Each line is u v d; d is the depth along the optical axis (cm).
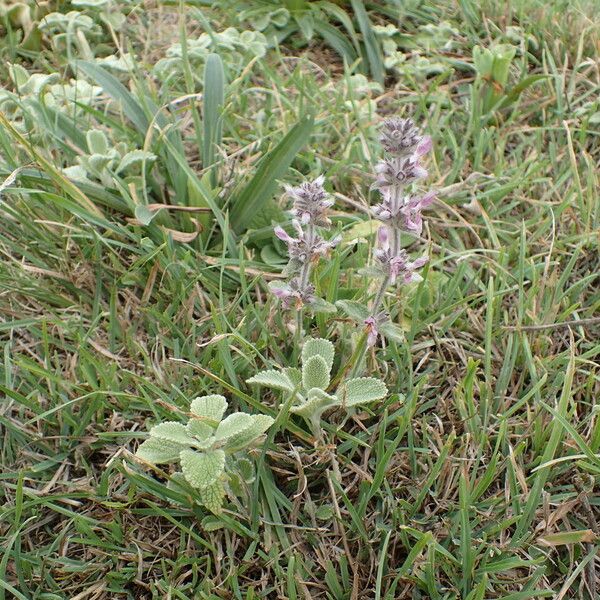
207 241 53
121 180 51
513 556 38
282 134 60
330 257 50
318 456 41
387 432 44
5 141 53
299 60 67
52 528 41
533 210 58
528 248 55
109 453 43
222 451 36
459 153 62
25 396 45
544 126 65
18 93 57
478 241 56
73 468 43
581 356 46
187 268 49
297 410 39
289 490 42
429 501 41
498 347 49
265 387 46
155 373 45
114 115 63
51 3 71
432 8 77
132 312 50
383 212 37
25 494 40
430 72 70
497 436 43
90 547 39
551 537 38
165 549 39
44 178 51
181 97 61
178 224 54
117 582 39
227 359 43
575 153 62
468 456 43
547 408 40
